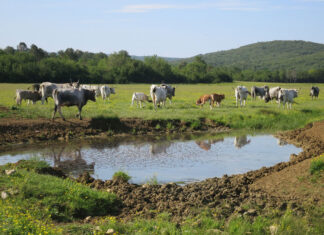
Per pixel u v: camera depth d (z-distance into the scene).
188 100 32.78
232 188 9.20
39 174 9.68
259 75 135.75
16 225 5.93
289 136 17.78
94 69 96.12
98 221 7.28
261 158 13.78
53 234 6.05
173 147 15.73
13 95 34.97
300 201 8.21
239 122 21.02
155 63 109.38
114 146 15.85
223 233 6.49
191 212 7.67
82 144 16.20
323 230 6.79
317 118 21.02
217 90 55.88
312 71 135.88
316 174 9.48
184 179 11.00
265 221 7.18
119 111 22.42
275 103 31.31
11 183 8.35
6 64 80.69
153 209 8.05
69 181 9.39
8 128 16.95
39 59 105.00
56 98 18.47
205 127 20.39
